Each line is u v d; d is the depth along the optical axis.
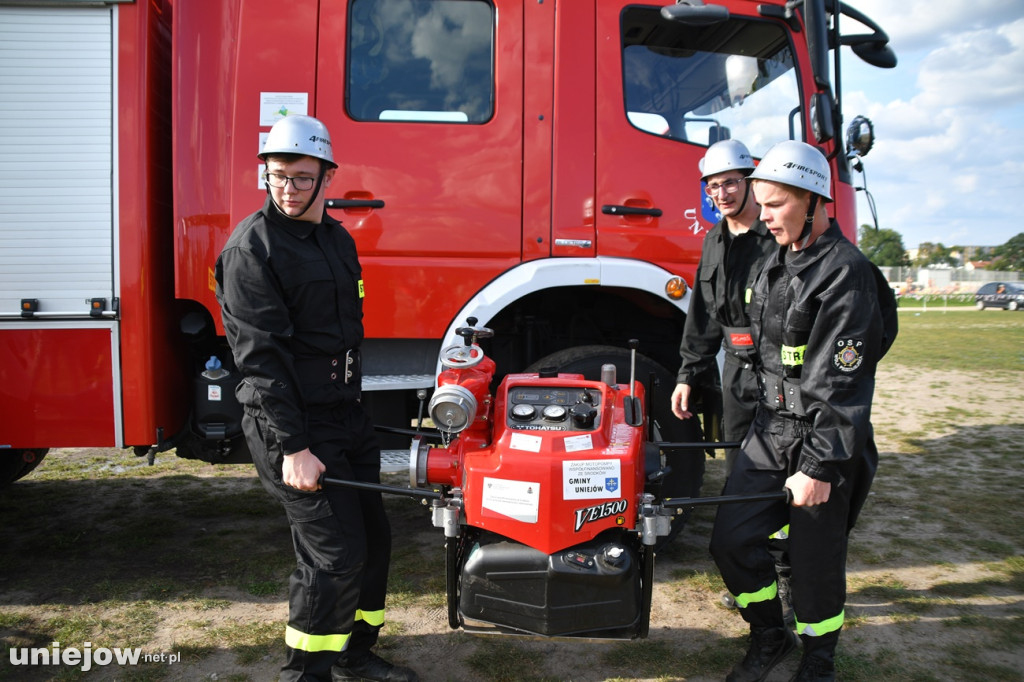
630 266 3.48
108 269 3.22
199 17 3.36
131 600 3.29
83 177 3.20
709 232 3.14
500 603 2.21
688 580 3.54
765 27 3.65
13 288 3.19
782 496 2.36
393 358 3.55
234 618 3.14
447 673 2.73
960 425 6.96
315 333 2.35
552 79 3.47
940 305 41.19
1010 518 4.36
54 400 3.24
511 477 2.19
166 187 3.44
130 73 3.21
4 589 3.40
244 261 2.21
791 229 2.35
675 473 3.59
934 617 3.15
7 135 3.16
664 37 3.57
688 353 3.23
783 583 3.30
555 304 4.00
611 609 2.17
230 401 3.43
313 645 2.30
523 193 3.47
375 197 3.41
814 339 2.31
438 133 3.43
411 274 3.43
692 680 2.70
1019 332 18.94
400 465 3.45
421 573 3.62
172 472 5.34
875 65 4.21
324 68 3.38
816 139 3.47
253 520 4.36
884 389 9.12
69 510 4.50
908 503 4.63
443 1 3.46
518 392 2.47
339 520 2.34
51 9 3.17
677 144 3.58
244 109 3.35
